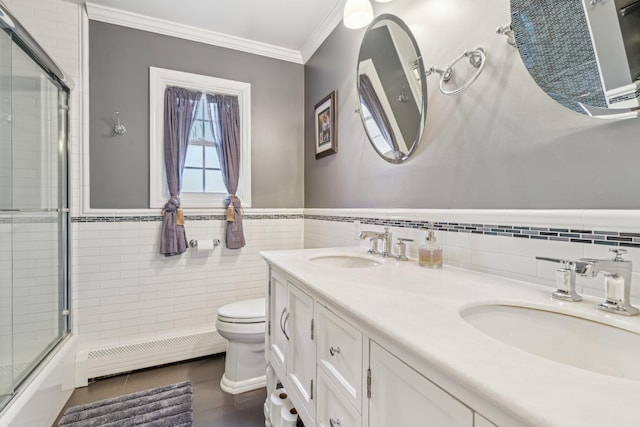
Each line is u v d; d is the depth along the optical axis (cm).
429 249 114
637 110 68
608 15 72
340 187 202
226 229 233
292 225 259
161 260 217
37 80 163
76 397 174
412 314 63
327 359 88
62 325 186
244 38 237
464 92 112
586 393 36
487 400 38
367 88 168
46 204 173
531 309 73
